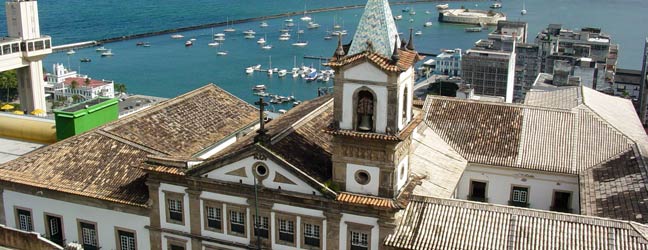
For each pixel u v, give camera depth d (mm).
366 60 53281
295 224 59812
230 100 85688
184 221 64188
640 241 52031
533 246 53062
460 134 78312
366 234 57594
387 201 55750
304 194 58031
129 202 64688
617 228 53500
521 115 79750
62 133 85750
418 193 61719
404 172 59219
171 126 76250
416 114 64562
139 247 67000
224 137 77500
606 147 73875
